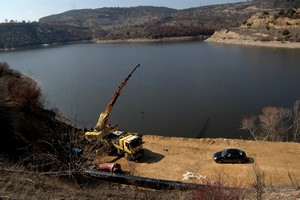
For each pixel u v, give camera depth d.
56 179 14.10
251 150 27.69
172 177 23.77
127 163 25.97
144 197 14.85
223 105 48.94
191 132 38.25
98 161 21.80
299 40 127.00
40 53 169.88
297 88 58.75
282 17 150.75
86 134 26.62
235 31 166.38
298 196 13.41
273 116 37.75
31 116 29.33
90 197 13.77
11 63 125.50
